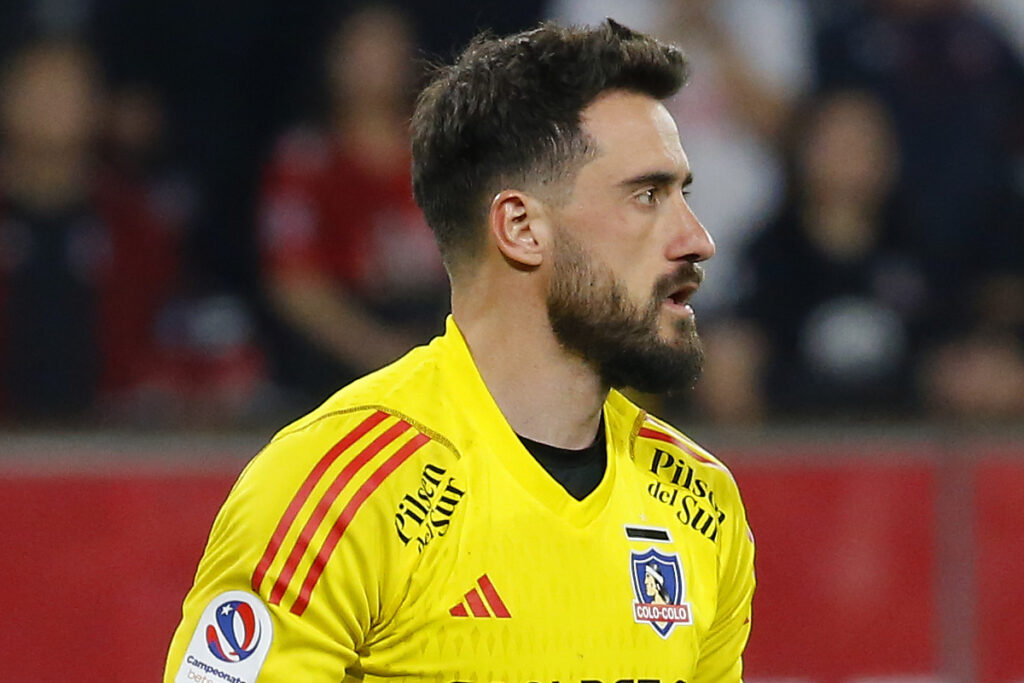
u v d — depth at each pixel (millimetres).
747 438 17484
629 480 9133
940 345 22453
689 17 23359
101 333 20750
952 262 23047
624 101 8703
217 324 21031
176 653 8250
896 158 23234
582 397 8859
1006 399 22328
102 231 21016
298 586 8047
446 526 8297
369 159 21172
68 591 15977
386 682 8250
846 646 17328
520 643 8336
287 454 8328
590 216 8594
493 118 8719
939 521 17562
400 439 8430
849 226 22609
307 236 20953
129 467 16234
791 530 17375
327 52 22281
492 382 8820
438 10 22469
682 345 8766
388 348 20766
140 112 22281
